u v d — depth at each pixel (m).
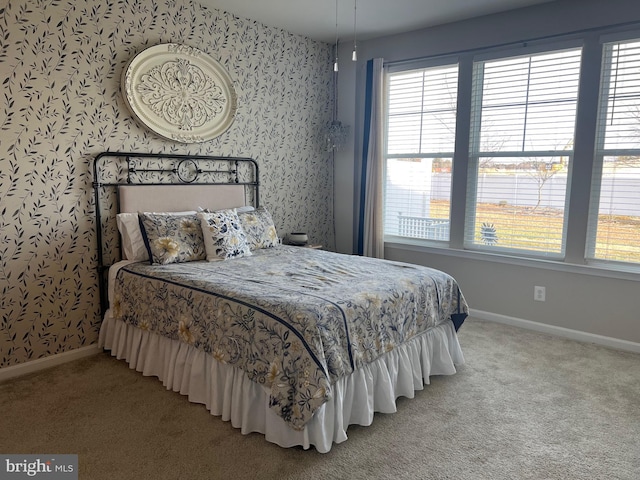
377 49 4.46
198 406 2.46
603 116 3.28
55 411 2.40
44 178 2.87
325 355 2.00
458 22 3.91
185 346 2.55
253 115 4.09
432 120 4.19
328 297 2.25
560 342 3.43
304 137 4.60
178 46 3.44
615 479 1.88
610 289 3.33
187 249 3.12
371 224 4.55
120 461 1.99
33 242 2.86
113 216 3.23
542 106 3.56
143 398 2.54
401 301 2.50
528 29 3.55
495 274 3.90
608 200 3.32
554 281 3.58
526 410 2.43
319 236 4.91
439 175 4.21
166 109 3.43
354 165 4.76
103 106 3.11
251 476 1.89
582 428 2.25
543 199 3.62
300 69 4.46
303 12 3.75
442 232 4.24
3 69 2.64
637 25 3.08
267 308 2.13
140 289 2.79
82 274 3.10
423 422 2.31
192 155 3.66
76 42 2.93
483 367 2.98
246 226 3.60
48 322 2.97
